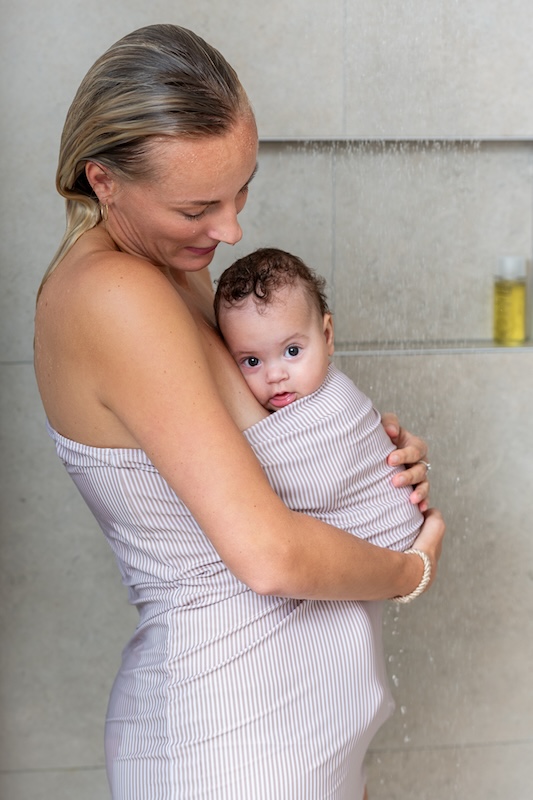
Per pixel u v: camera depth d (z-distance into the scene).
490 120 1.66
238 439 0.88
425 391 1.72
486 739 1.86
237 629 0.96
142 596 1.04
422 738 1.86
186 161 0.84
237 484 0.86
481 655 1.84
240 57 1.60
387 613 1.80
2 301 1.64
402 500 1.10
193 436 0.86
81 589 1.76
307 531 0.90
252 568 0.87
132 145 0.85
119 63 0.86
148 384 0.86
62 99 1.59
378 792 1.86
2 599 1.75
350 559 0.94
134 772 1.00
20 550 1.73
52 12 1.56
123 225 0.94
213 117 0.84
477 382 1.73
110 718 1.10
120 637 1.79
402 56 1.62
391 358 1.70
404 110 1.64
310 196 1.67
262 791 0.94
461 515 1.78
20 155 1.60
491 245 1.74
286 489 0.98
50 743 1.81
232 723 0.95
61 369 0.94
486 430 1.75
